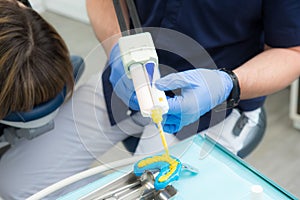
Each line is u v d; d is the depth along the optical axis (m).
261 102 1.07
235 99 0.85
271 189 0.65
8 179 1.06
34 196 0.70
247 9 0.94
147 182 0.66
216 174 0.69
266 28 0.97
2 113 0.78
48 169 1.04
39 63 0.75
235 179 0.68
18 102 0.76
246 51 1.03
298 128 1.78
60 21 2.65
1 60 0.71
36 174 1.04
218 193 0.66
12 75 0.72
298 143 1.71
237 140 1.01
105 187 0.66
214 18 0.98
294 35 0.93
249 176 0.68
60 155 1.06
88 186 0.69
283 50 0.97
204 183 0.67
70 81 0.84
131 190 0.66
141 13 1.04
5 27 0.72
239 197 0.65
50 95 0.81
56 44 0.79
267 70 0.92
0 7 0.74
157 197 0.65
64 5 2.66
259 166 1.62
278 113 1.87
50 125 1.01
